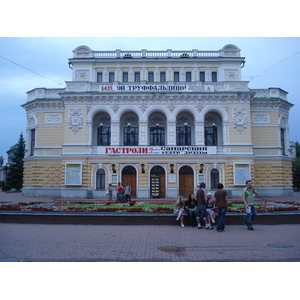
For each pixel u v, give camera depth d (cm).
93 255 934
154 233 1309
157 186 3356
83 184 3328
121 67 3819
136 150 3347
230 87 3434
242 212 1645
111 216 1527
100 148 3369
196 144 3375
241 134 3375
